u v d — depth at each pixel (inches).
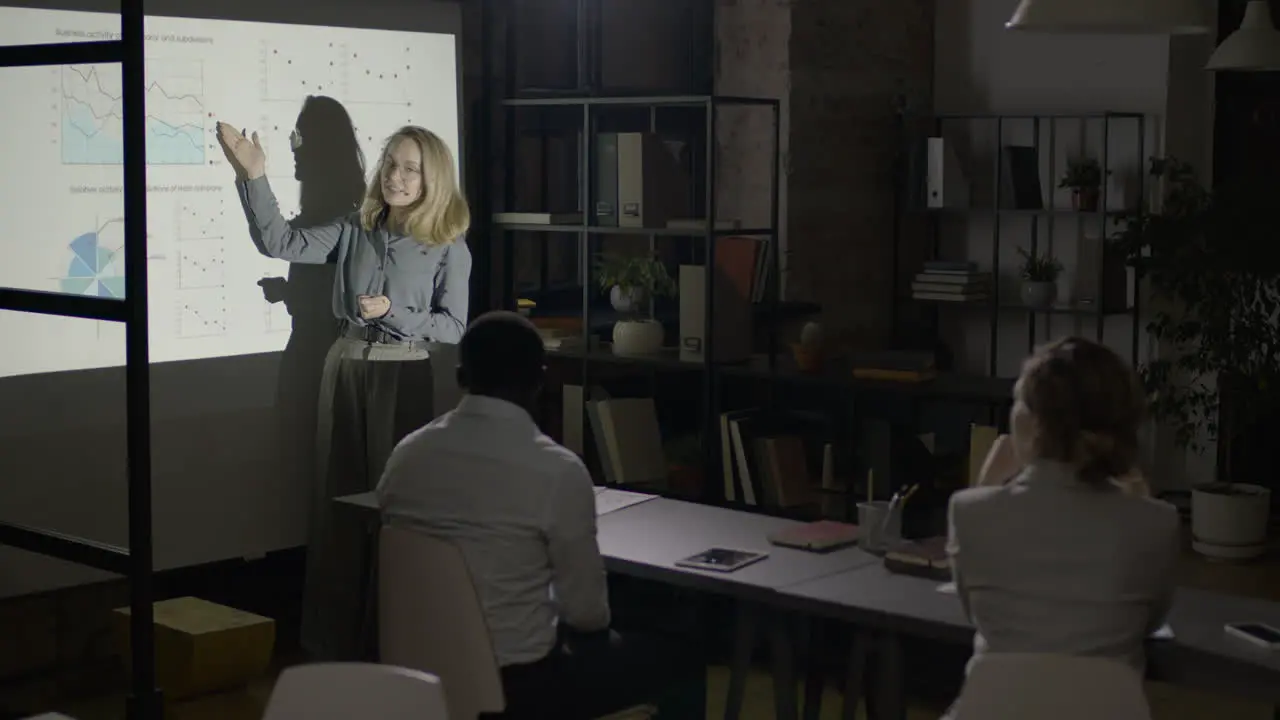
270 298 202.5
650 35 261.3
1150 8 134.3
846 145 274.5
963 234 303.3
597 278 249.0
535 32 243.9
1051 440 105.6
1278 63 235.6
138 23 130.9
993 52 294.8
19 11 173.9
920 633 121.5
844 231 275.7
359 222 203.5
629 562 140.3
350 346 201.3
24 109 174.7
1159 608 107.1
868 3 278.1
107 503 186.9
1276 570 242.1
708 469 219.6
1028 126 293.3
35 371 177.9
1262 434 278.8
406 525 130.6
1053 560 104.9
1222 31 279.7
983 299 286.4
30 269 176.6
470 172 233.8
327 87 206.5
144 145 133.0
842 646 193.9
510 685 127.0
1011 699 90.8
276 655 202.8
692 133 262.2
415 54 218.2
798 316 265.3
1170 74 275.0
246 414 201.3
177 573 198.8
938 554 136.4
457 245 206.5
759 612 142.0
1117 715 88.6
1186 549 254.4
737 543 146.9
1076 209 278.1
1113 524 104.3
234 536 201.5
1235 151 282.2
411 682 92.2
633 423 221.3
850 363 216.5
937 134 293.7
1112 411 104.7
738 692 143.1
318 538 202.1
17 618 183.8
